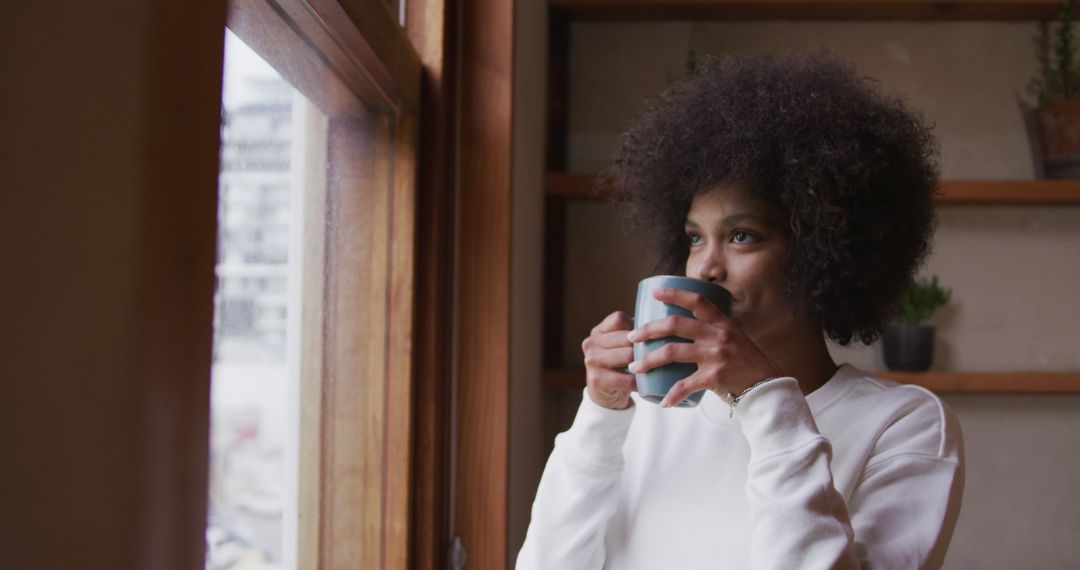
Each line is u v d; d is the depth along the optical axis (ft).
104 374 1.23
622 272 7.54
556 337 7.24
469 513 4.72
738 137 3.36
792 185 3.32
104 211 1.23
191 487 1.42
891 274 3.71
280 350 3.05
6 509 1.07
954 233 7.46
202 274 1.45
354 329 3.94
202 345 1.45
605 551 3.66
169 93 1.36
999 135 7.47
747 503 3.44
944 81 7.51
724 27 7.63
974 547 7.32
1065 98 7.18
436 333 4.44
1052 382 6.70
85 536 1.20
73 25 1.17
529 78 5.91
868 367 7.29
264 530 2.85
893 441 3.30
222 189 2.35
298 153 3.20
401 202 4.30
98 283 1.22
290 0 2.76
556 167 7.37
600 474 3.51
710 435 3.59
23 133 1.09
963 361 7.41
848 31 7.55
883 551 3.01
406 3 4.46
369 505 4.16
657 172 3.89
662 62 7.64
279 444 3.04
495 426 4.74
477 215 4.81
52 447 1.14
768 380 2.94
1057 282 7.40
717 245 3.43
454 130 4.78
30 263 1.10
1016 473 7.33
